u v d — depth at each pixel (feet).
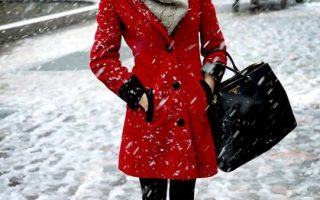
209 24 8.66
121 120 20.81
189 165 8.29
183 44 8.25
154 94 8.16
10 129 20.44
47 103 24.27
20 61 36.14
